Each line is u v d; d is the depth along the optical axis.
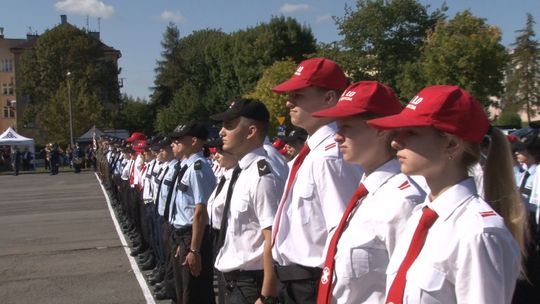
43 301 7.13
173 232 5.77
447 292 2.00
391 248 2.46
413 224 2.26
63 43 64.56
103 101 67.19
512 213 2.17
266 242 3.54
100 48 67.38
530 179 6.14
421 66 35.00
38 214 16.61
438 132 2.12
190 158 5.74
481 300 1.90
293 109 3.41
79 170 40.09
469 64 30.62
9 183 31.75
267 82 38.16
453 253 1.99
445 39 31.39
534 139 6.22
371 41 44.00
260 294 3.66
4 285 8.01
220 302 4.16
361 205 2.62
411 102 2.23
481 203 2.05
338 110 2.71
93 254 10.09
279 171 3.84
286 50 54.31
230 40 59.34
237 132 3.91
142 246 9.77
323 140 3.19
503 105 44.28
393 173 2.61
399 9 43.09
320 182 3.03
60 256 10.01
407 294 2.07
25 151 45.53
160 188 7.00
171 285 6.30
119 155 15.86
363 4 43.56
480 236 1.94
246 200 3.76
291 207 3.20
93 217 15.29
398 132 2.25
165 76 74.62
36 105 63.84
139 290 7.55
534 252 5.12
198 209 5.37
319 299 2.68
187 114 63.41
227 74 59.75
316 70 3.32
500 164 2.18
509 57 32.88
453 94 2.12
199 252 5.36
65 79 64.31
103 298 7.21
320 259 3.05
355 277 2.50
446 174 2.14
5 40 74.69
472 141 2.11
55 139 54.97
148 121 73.69
